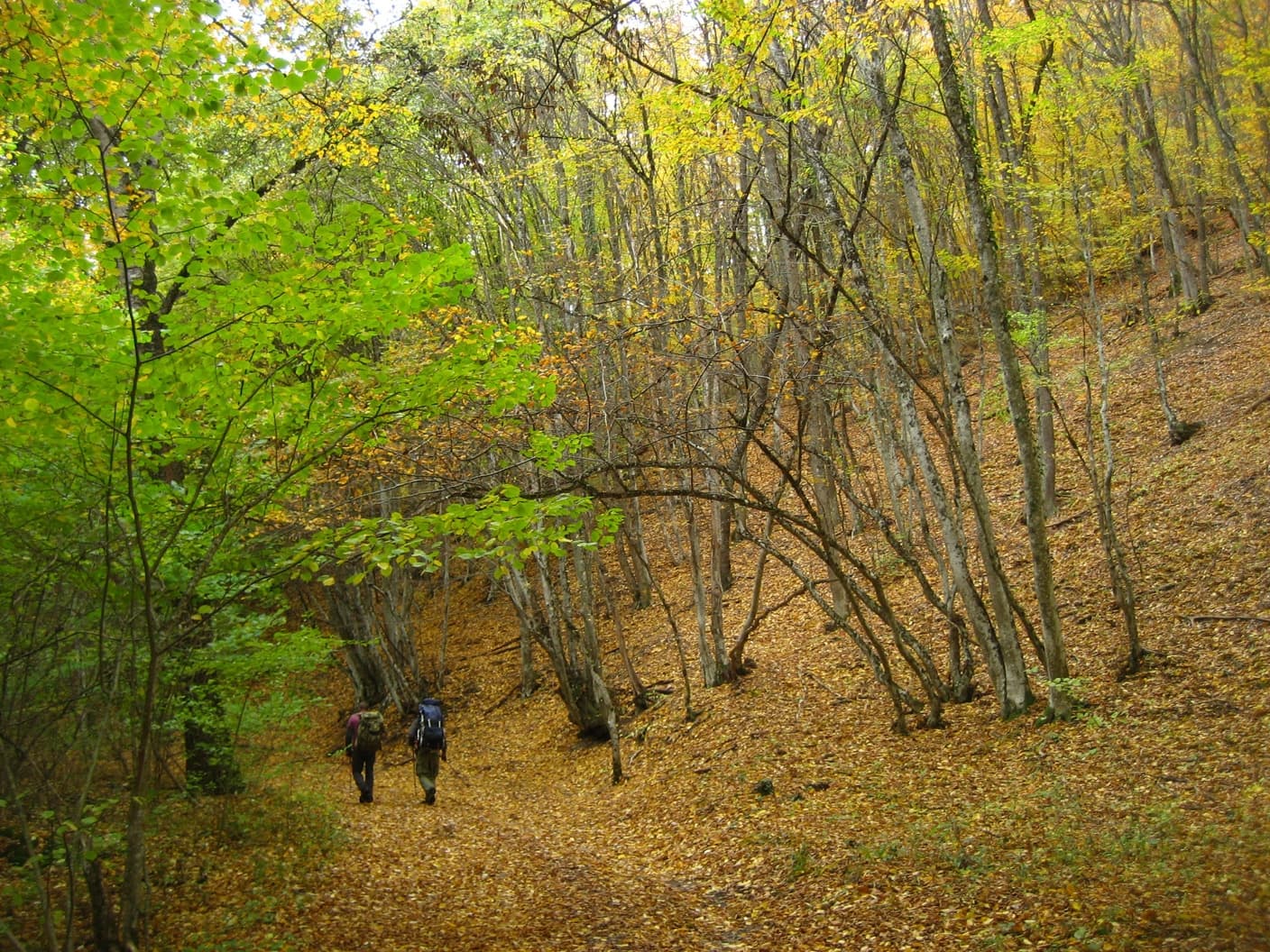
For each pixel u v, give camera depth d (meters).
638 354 13.48
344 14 12.62
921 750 10.66
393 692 21.23
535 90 14.30
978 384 23.33
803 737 12.29
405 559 6.61
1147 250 26.62
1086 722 9.80
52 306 5.50
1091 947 4.92
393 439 10.20
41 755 6.05
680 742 13.98
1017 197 12.88
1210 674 9.93
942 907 6.11
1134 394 19.75
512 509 6.25
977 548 16.59
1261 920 4.62
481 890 8.09
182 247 5.11
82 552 5.49
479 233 17.23
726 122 9.89
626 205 15.90
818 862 7.73
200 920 7.05
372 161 11.98
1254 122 10.18
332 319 5.39
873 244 15.62
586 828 11.30
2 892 5.85
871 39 9.74
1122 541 14.27
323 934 6.82
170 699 7.46
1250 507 13.16
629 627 21.08
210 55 4.88
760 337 11.75
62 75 4.62
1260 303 20.30
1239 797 6.95
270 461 6.81
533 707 20.14
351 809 11.73
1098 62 15.12
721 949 6.26
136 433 5.59
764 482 24.77
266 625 8.50
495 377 6.16
